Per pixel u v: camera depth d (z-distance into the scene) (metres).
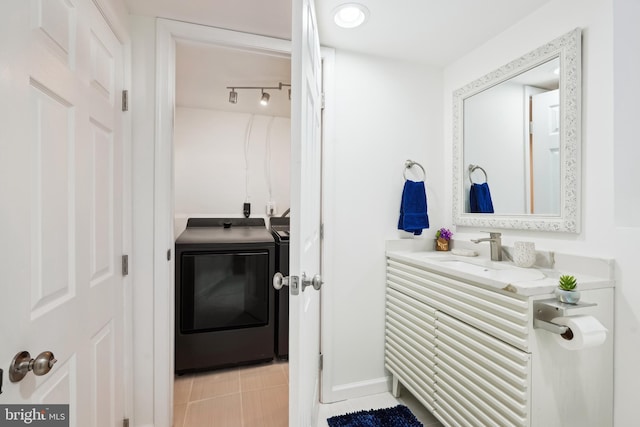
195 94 2.57
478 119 1.71
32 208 0.71
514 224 1.47
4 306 0.61
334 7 1.38
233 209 2.95
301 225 0.87
